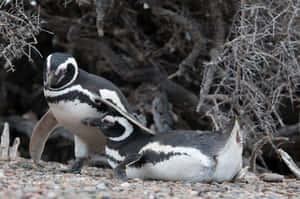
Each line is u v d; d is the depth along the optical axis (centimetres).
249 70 1463
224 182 1149
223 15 1698
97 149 1384
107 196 891
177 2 1867
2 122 2030
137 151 1198
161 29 1870
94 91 1229
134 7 1838
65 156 1981
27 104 2389
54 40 1934
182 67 1683
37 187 966
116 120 1220
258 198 971
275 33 1548
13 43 1441
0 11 1443
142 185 1061
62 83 1211
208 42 1767
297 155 1809
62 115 1250
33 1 1681
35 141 1444
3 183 994
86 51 1969
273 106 1536
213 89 1795
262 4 1559
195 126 1952
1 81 2364
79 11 1862
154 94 1789
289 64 1533
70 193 913
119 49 1969
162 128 1716
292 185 1199
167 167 1131
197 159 1093
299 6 1537
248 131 1580
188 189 1027
